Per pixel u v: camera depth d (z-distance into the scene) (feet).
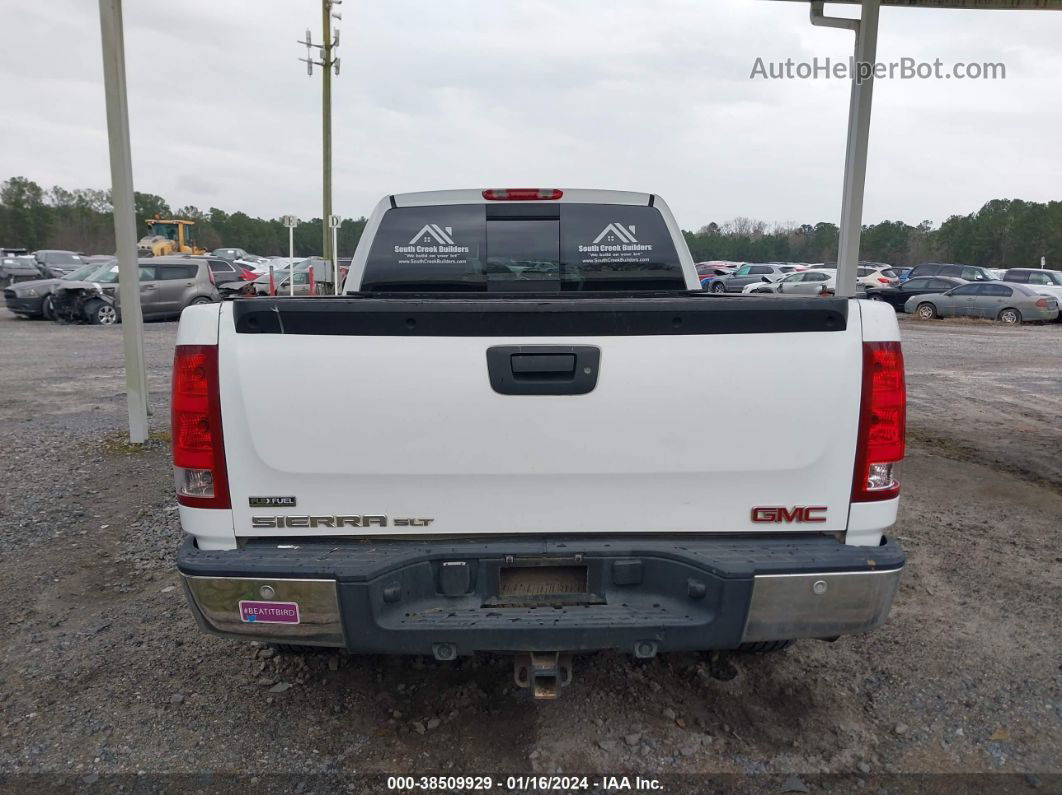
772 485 8.41
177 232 150.51
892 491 8.45
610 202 15.14
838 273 26.32
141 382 24.16
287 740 9.55
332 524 8.38
